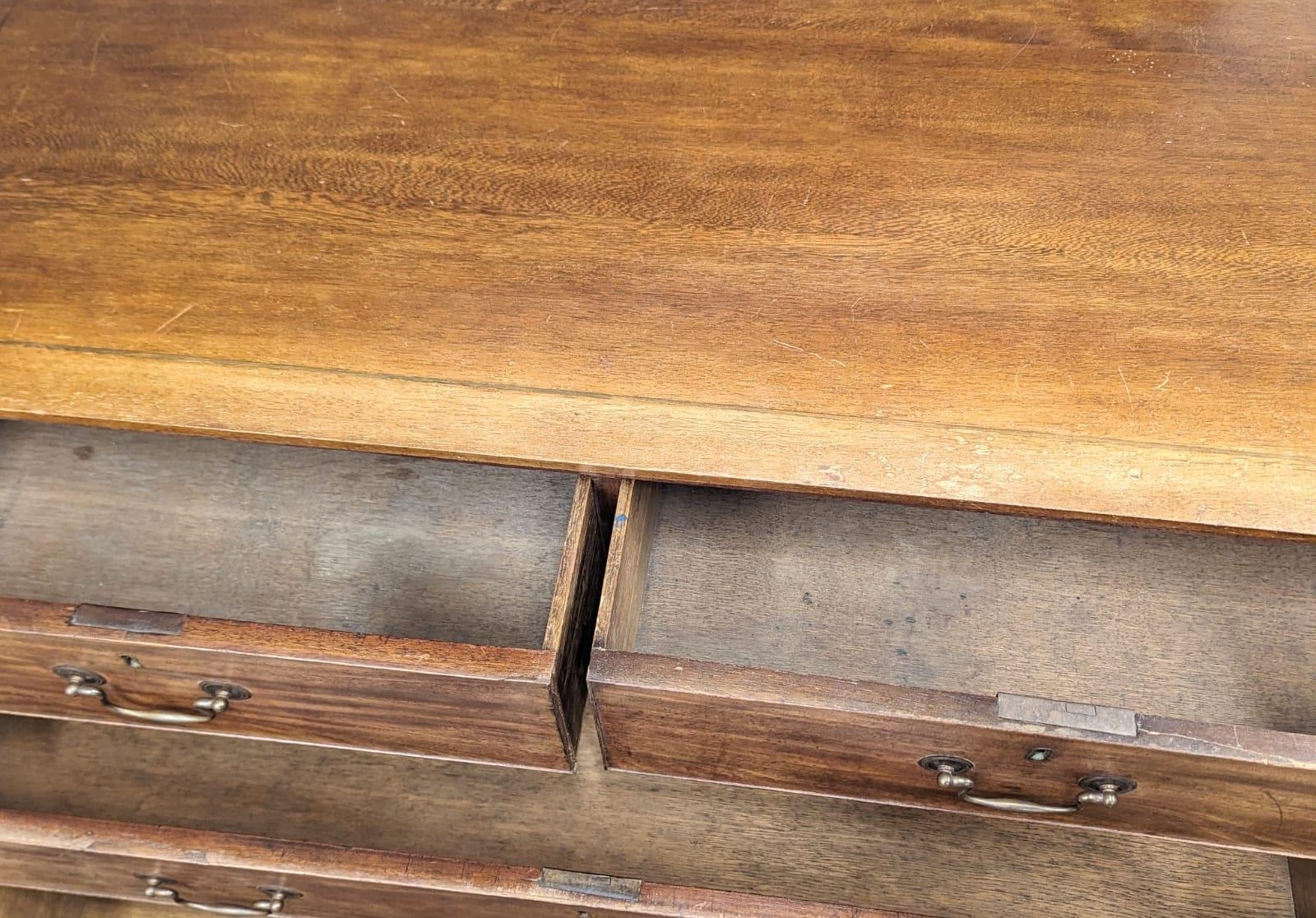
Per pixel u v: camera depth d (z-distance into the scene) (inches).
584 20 40.4
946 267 33.0
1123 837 38.6
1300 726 33.6
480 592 37.5
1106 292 32.2
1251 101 36.6
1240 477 28.6
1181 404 29.8
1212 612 35.4
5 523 39.1
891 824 38.9
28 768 40.9
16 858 37.4
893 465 29.5
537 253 33.9
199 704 32.5
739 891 36.7
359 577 37.9
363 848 35.2
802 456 29.8
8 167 36.8
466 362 31.7
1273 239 33.1
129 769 40.8
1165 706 34.1
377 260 33.9
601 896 33.7
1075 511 28.8
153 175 36.4
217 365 32.0
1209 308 31.6
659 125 37.1
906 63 38.5
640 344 31.8
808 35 39.6
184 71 39.4
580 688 35.2
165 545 38.7
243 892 37.3
